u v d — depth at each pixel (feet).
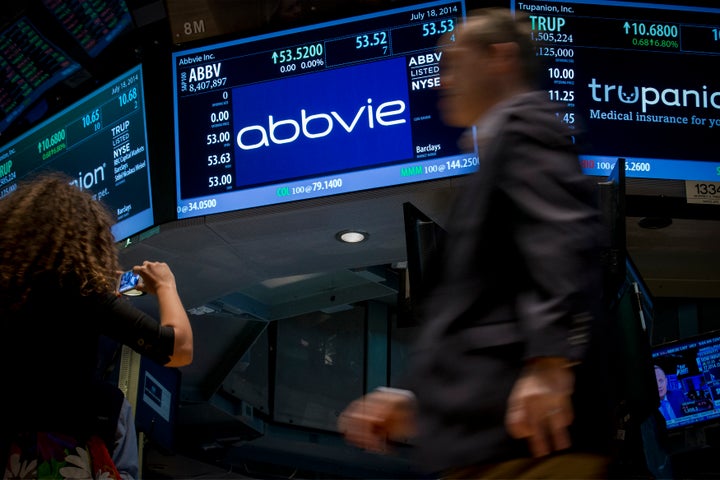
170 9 20.89
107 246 7.95
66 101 23.04
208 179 19.94
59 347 7.09
